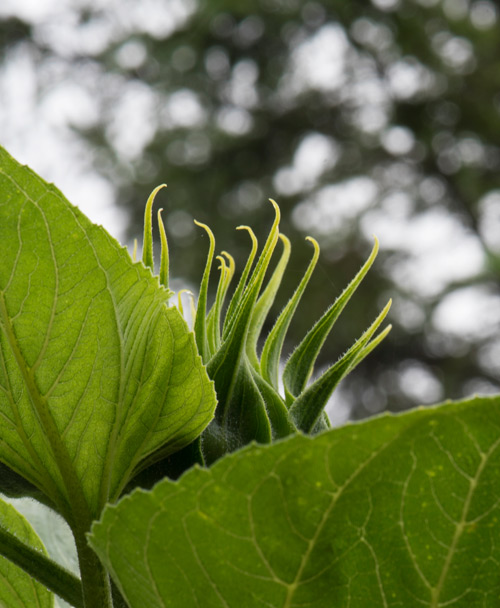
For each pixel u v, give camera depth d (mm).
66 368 553
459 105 6207
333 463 509
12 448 567
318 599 521
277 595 521
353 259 5219
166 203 5617
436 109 6215
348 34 6195
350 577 519
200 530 516
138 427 568
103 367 554
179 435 577
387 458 510
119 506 516
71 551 730
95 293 542
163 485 512
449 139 6156
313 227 5414
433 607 520
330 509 514
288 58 6172
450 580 518
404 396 5062
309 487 511
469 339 5266
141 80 6062
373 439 507
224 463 509
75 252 534
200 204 5574
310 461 509
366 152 6062
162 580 523
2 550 579
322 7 6098
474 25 6277
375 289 5074
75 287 540
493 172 6074
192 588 523
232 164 5828
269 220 5496
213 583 521
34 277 537
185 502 513
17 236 530
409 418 505
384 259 5254
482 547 517
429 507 514
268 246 606
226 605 523
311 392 615
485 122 6160
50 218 529
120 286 542
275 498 512
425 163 6102
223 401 598
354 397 5000
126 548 522
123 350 553
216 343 642
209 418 574
